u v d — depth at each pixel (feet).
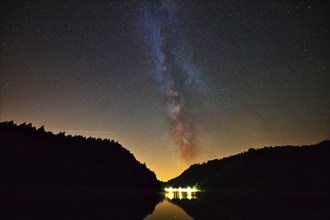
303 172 295.07
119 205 117.60
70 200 129.29
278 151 374.22
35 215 77.36
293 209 105.81
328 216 82.23
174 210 102.32
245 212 96.32
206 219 80.74
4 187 146.51
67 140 305.73
